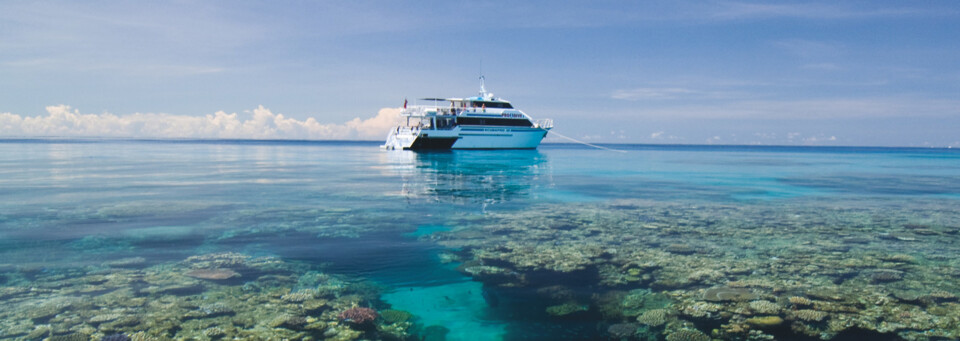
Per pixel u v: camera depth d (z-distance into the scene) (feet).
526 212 34.68
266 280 18.22
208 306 15.52
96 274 18.62
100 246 23.18
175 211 34.09
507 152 168.76
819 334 13.53
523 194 46.68
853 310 15.20
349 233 26.76
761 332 13.71
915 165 117.70
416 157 138.72
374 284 18.02
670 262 20.80
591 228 28.32
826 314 14.89
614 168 93.61
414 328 14.19
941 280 18.15
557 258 21.44
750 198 44.04
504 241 24.86
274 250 22.71
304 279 18.43
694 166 103.81
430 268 19.97
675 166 103.14
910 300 16.03
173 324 14.10
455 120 154.71
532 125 166.30
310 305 15.81
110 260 20.62
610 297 16.58
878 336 13.39
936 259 21.22
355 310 15.43
